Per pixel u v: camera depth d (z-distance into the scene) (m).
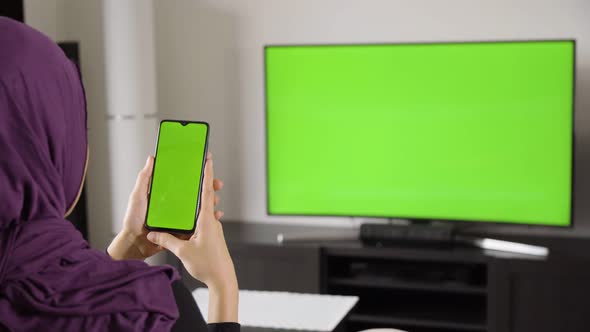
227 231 4.31
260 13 4.47
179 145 1.11
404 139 4.05
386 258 4.18
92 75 4.76
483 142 3.96
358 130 4.11
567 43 3.80
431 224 4.10
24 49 0.79
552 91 3.84
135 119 4.38
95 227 4.85
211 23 4.55
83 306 0.77
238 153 4.59
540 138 3.88
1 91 0.76
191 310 0.83
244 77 4.54
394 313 3.97
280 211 4.25
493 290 3.72
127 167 4.40
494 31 4.15
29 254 0.76
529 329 3.69
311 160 4.18
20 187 0.76
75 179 0.85
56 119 0.80
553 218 3.91
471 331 4.04
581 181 4.09
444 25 4.22
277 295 2.21
